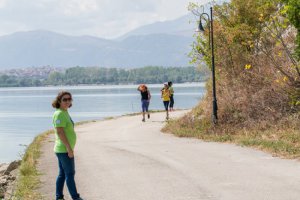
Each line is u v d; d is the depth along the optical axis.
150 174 14.62
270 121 22.86
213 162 16.16
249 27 26.56
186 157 17.58
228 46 27.95
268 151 17.75
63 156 11.38
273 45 25.52
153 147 20.94
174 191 12.21
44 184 14.16
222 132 23.53
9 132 61.16
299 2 18.44
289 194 11.27
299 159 15.70
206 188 12.34
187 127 26.70
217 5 29.08
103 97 176.00
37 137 29.25
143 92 35.09
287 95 23.61
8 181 18.27
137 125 32.47
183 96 148.00
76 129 33.06
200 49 30.44
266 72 25.08
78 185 13.54
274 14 25.02
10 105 141.12
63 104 11.21
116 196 12.02
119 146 21.91
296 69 22.36
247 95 25.45
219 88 28.41
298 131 20.33
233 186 12.41
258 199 11.00
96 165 16.75
